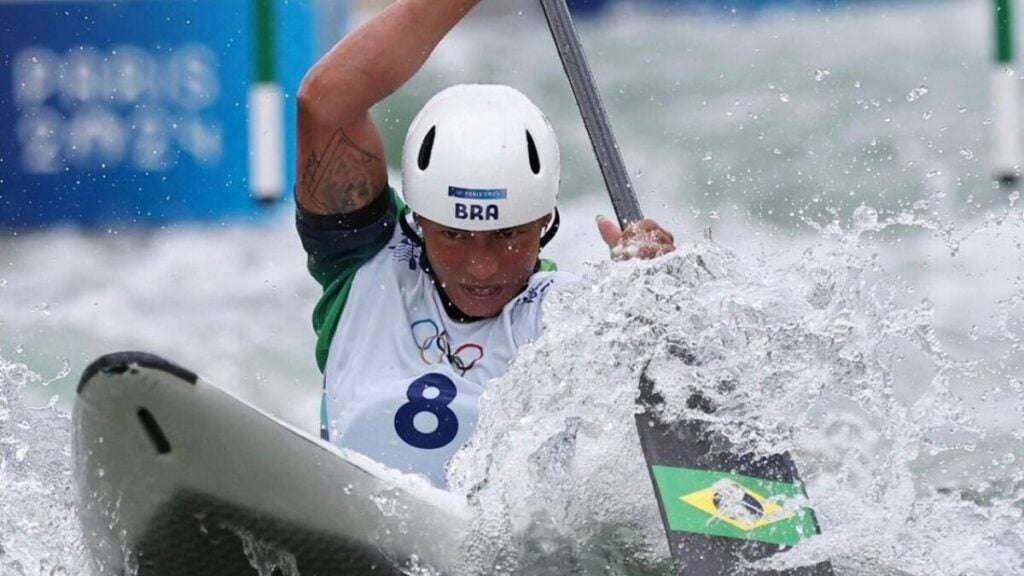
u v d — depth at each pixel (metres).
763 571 12.61
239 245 34.81
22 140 35.69
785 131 39.81
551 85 43.59
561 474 13.41
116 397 11.77
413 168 14.58
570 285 14.17
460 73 44.06
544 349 13.80
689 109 41.38
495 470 13.39
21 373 14.52
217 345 29.23
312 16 35.72
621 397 13.76
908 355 21.52
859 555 13.29
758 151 38.84
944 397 14.63
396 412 14.52
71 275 33.22
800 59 43.25
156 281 33.12
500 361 14.76
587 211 36.28
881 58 42.84
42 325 30.16
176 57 35.66
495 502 13.23
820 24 44.00
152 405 11.84
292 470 12.38
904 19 44.00
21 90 35.66
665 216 36.25
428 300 15.00
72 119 35.75
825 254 14.66
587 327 13.95
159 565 12.60
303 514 12.49
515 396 13.66
